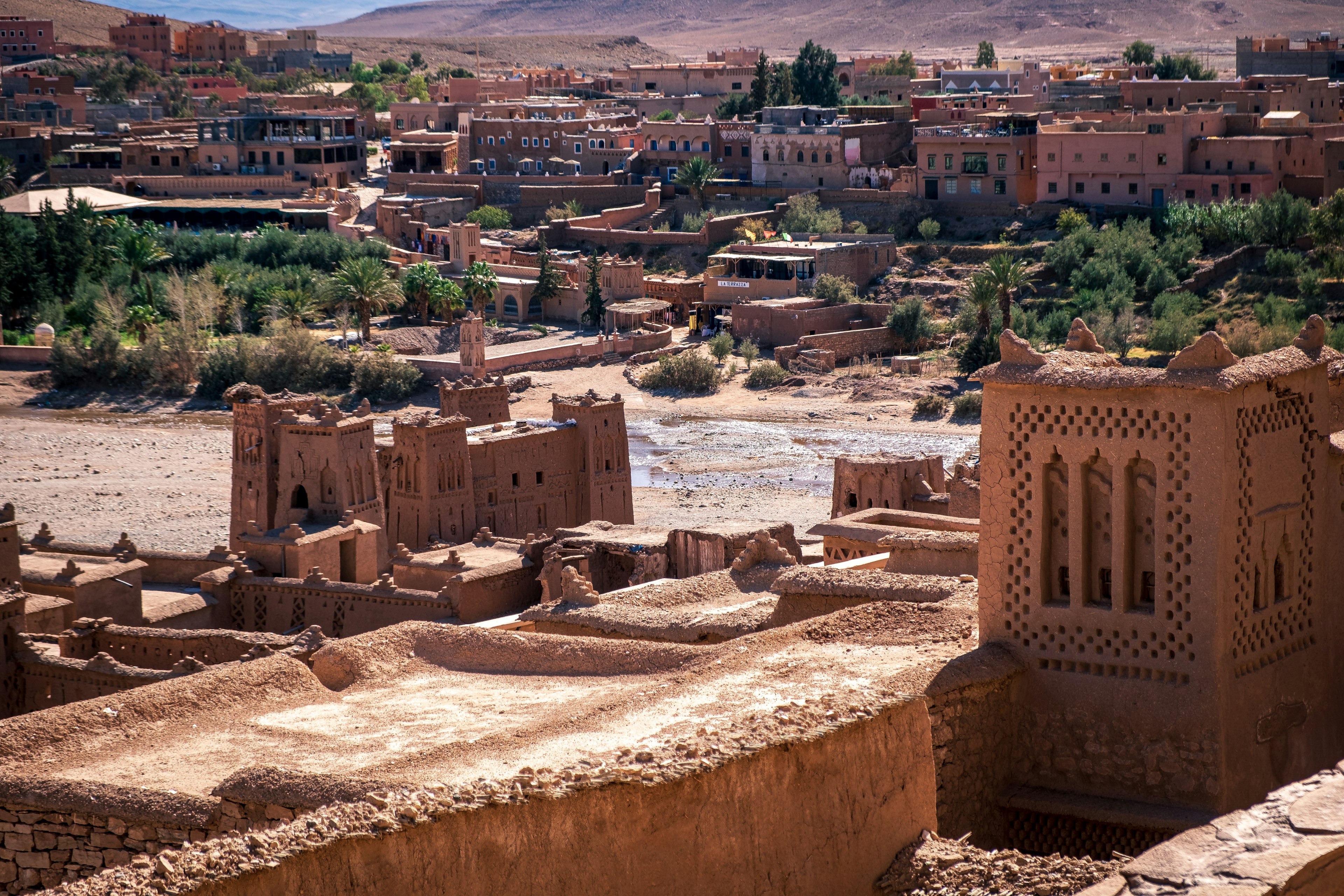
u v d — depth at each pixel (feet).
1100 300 405.39
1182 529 71.72
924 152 520.42
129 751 69.67
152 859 48.70
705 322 474.08
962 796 72.69
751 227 519.60
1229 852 45.65
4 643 128.16
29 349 436.76
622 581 138.41
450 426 188.55
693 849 55.98
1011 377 75.31
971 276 464.24
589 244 547.08
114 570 148.87
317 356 419.13
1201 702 71.77
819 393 400.47
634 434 367.66
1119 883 45.39
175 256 531.50
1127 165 481.46
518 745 65.00
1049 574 75.87
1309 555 77.05
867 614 82.43
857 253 474.08
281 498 177.88
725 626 92.07
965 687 72.38
